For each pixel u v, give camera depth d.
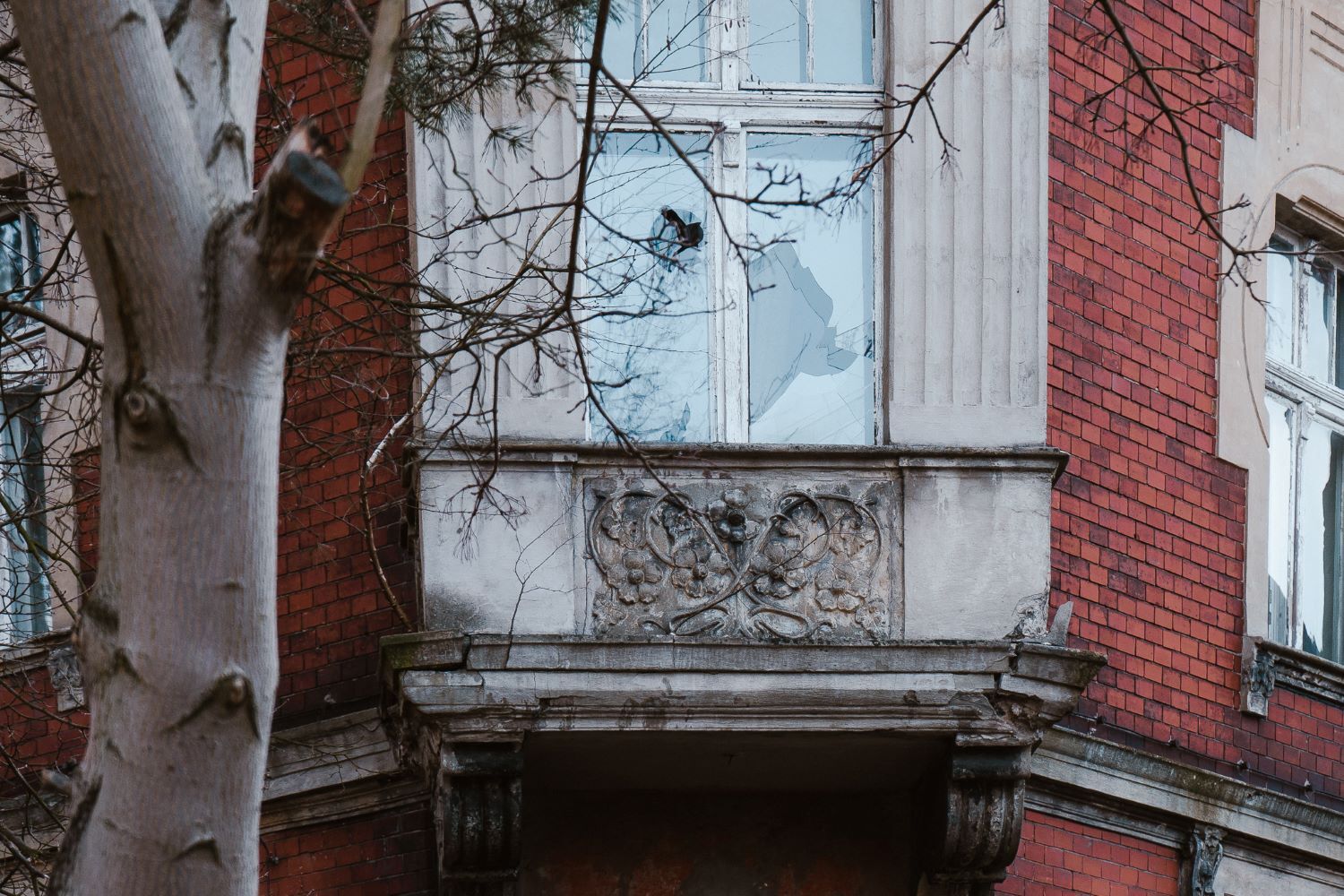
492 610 12.30
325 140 7.39
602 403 12.93
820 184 13.38
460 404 12.62
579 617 12.37
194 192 7.43
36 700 14.98
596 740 12.27
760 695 12.08
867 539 12.62
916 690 12.16
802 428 13.12
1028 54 13.37
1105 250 14.52
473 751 11.98
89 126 7.38
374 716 13.13
